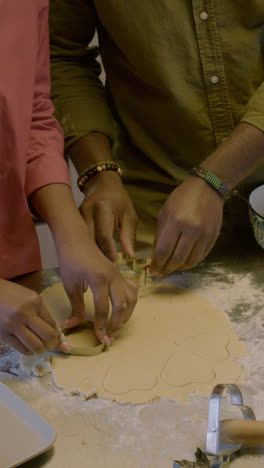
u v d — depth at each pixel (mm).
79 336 877
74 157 1103
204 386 755
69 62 1213
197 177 915
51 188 940
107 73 1172
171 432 669
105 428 678
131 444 650
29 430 644
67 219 892
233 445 618
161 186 1207
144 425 682
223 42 1025
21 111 902
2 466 592
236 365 798
